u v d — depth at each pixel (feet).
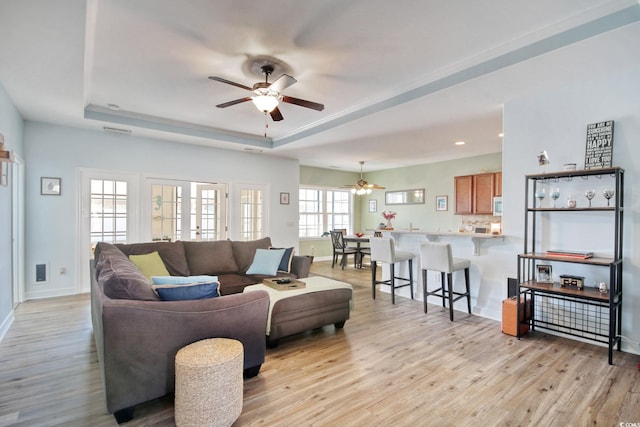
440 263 12.66
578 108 10.33
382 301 15.31
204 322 6.91
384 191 30.30
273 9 7.61
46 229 15.30
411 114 13.32
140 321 6.27
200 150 19.88
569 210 9.97
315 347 9.90
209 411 5.84
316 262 28.91
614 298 9.04
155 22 8.10
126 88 12.41
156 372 6.45
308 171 29.35
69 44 8.07
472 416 6.50
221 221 20.83
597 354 9.36
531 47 8.66
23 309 13.38
